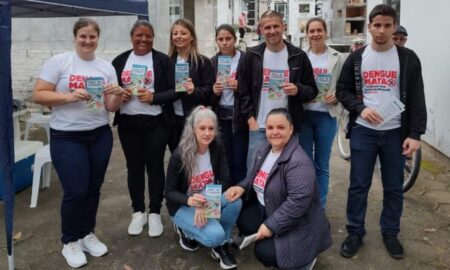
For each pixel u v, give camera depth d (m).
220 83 3.42
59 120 2.88
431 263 3.10
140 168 3.51
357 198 3.19
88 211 3.18
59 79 2.85
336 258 3.18
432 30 5.61
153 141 3.40
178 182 3.07
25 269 3.05
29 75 8.98
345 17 17.33
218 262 3.13
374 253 3.24
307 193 2.49
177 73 3.28
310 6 27.36
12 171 2.79
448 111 5.17
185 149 2.98
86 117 2.91
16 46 8.93
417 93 2.94
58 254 3.27
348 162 5.66
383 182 3.21
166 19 9.78
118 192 4.58
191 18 14.92
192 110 3.26
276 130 2.62
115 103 3.09
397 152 3.07
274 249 2.55
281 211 2.53
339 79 3.21
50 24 8.77
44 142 6.60
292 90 3.24
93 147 3.03
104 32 8.54
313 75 3.44
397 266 3.07
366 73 3.01
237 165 3.69
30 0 3.36
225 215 2.99
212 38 14.95
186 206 3.10
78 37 2.84
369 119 2.93
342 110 5.40
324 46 3.68
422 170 5.16
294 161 2.56
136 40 3.30
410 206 4.11
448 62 5.15
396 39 4.35
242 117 3.47
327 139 3.68
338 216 3.94
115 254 3.25
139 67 3.17
